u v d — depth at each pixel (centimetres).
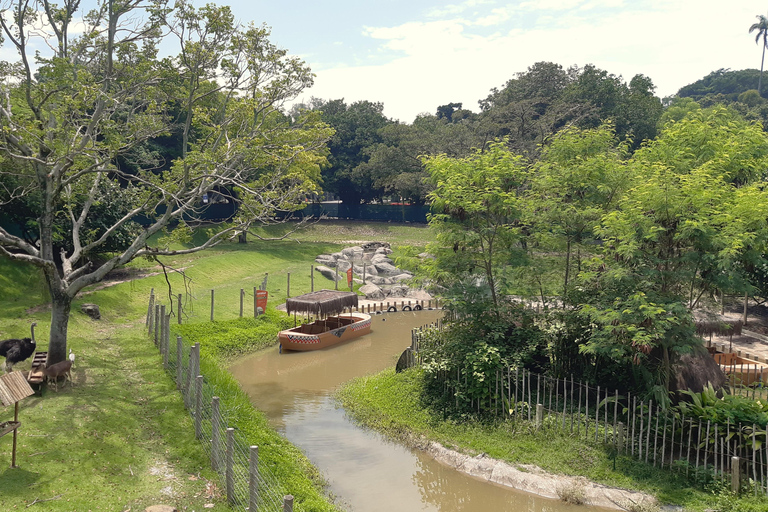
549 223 2008
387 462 1670
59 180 1812
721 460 1370
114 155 1888
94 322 2722
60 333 1839
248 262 4747
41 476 1245
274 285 4197
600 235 1792
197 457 1436
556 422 1673
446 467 1623
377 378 2333
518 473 1518
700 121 2180
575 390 1831
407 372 2216
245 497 1225
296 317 3350
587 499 1398
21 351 1739
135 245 1912
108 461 1362
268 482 1329
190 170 1970
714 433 1431
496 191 1894
